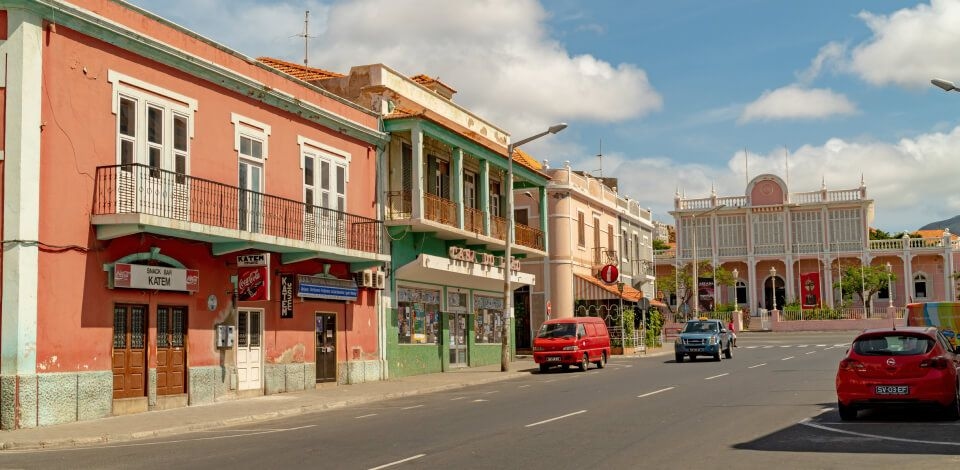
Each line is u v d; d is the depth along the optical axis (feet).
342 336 90.79
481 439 45.68
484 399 72.74
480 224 114.83
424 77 119.96
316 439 48.06
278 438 49.32
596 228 173.88
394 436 48.37
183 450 45.19
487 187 116.16
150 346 65.16
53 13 57.67
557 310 156.56
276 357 80.07
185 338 69.05
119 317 63.00
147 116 65.51
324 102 88.79
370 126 96.94
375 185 97.35
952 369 50.80
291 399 74.02
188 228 63.72
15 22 56.08
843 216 285.43
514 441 44.52
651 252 214.69
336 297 87.97
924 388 49.39
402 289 103.40
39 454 45.42
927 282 282.97
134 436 52.42
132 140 64.08
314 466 38.06
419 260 101.09
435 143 109.60
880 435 44.57
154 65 66.49
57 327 57.47
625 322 157.69
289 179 82.12
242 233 69.31
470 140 109.91
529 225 156.25
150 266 64.44
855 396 50.62
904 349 50.72
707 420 52.54
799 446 41.16
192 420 58.59
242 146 75.87
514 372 108.06
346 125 91.15
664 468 35.53
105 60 62.08
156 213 64.85
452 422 54.90
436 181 110.11
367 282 93.86
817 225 287.89
